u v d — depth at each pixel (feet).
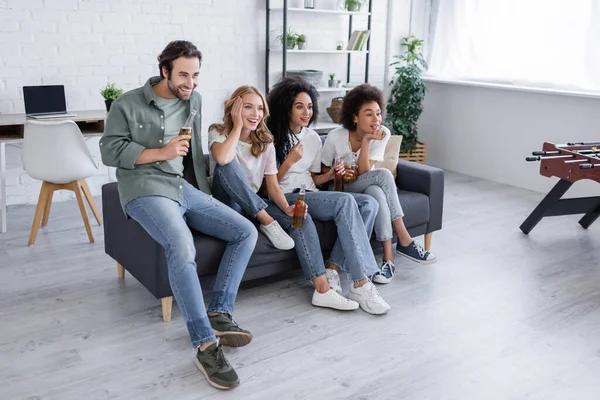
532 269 10.93
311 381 7.27
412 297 9.67
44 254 11.25
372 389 7.12
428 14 19.97
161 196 8.18
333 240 9.72
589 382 7.34
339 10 17.43
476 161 18.42
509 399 6.98
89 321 8.68
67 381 7.18
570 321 8.91
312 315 9.00
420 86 18.45
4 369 7.40
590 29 14.97
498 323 8.82
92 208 12.46
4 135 12.95
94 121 13.62
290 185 10.00
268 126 9.97
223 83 16.75
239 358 7.76
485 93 17.79
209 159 10.09
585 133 15.25
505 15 17.26
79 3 14.16
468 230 13.12
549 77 16.21
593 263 11.25
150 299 9.43
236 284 8.23
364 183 10.39
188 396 6.93
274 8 16.66
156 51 15.40
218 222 8.42
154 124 8.31
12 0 13.38
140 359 7.70
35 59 13.89
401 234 10.50
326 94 18.95
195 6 15.76
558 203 12.51
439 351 8.00
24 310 8.98
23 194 14.48
